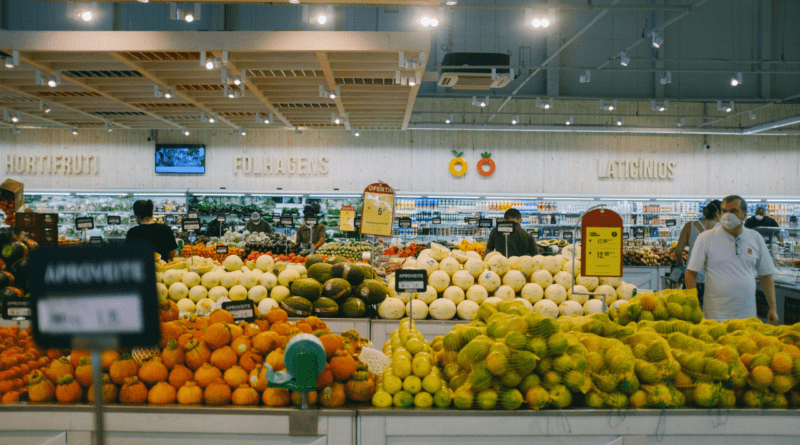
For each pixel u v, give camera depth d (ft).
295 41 20.02
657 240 32.60
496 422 6.08
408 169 41.37
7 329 8.00
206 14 34.30
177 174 40.93
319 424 6.12
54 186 40.68
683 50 40.06
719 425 6.24
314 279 12.44
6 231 13.53
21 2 33.37
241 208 39.52
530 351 6.13
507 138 41.68
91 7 18.69
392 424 6.10
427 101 41.37
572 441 6.13
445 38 38.81
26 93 26.23
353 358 6.75
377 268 17.06
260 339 6.73
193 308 12.81
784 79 41.55
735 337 7.12
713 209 17.65
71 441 6.28
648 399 6.33
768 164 42.37
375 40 20.18
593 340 6.73
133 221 39.68
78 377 6.53
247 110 30.35
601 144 41.93
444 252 13.65
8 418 6.31
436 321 12.23
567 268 13.42
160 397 6.40
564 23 39.60
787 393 6.56
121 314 3.67
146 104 29.17
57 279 3.69
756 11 40.01
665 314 7.93
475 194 39.32
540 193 39.83
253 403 6.46
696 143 42.34
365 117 32.24
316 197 40.52
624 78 40.83
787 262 18.99
